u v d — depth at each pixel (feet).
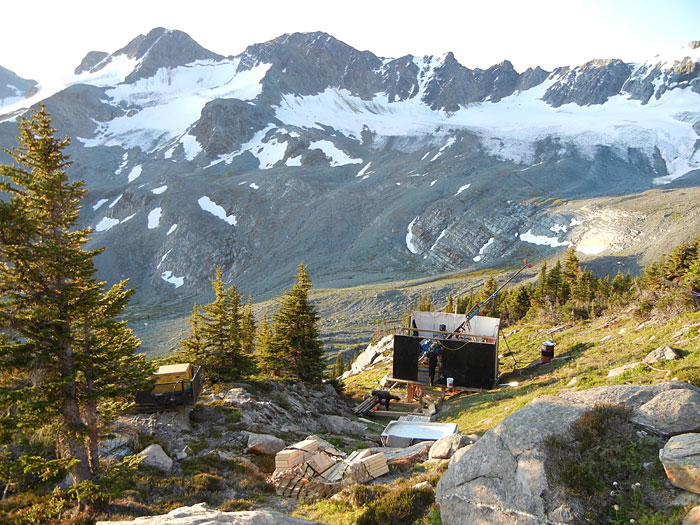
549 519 27.27
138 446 64.85
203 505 33.60
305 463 58.70
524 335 146.61
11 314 46.83
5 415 49.73
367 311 416.87
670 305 95.91
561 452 30.19
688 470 26.86
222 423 79.10
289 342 132.36
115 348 56.80
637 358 72.43
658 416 31.89
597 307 171.94
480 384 104.12
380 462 55.31
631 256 442.09
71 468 50.78
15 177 48.32
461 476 33.30
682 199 559.79
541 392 75.20
